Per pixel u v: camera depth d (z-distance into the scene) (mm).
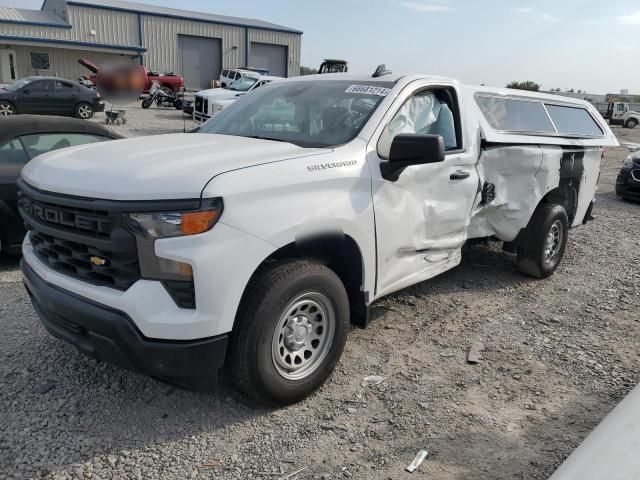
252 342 3082
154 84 27781
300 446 3078
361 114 3969
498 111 5414
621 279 6172
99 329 2900
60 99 21000
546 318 4977
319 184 3338
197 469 2871
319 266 3361
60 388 3545
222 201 2852
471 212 4906
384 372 3893
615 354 4305
